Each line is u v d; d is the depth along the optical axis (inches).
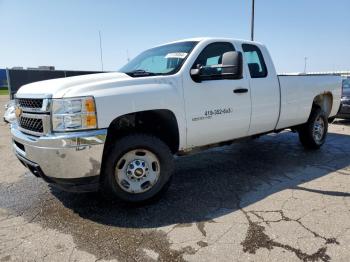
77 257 110.1
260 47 201.9
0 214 145.0
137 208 148.3
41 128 134.1
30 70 844.0
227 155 243.1
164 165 150.8
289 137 309.9
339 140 295.1
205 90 164.6
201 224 131.7
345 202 150.7
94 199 159.2
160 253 111.4
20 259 109.7
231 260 106.3
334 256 107.2
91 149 129.2
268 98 198.8
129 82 141.8
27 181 190.1
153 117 155.8
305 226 127.6
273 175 193.5
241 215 139.0
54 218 140.0
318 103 259.1
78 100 127.3
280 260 105.6
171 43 189.3
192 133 162.2
